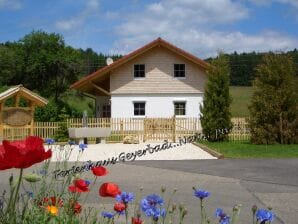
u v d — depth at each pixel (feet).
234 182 39.37
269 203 30.53
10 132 82.84
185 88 115.96
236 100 240.53
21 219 9.51
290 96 74.90
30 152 7.03
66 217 10.86
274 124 75.46
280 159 56.54
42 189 12.21
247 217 26.04
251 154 61.21
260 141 75.46
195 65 115.75
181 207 11.30
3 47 217.97
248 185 37.81
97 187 35.09
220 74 82.38
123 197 10.28
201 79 115.75
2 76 205.05
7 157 6.95
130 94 115.65
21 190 24.02
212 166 50.21
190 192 34.53
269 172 45.47
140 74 116.06
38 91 203.41
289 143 75.25
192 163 53.11
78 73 203.92
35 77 201.57
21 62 201.77
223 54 83.46
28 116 83.66
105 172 11.18
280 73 75.51
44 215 10.33
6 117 81.66
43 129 87.04
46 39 201.77
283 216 26.73
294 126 75.10
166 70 115.96
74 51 203.92
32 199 11.59
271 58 76.43
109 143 86.38
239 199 31.91
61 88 201.57
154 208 9.50
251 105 76.89
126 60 112.68
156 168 48.49
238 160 55.83
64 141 86.17
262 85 76.18
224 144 76.48
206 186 37.42
